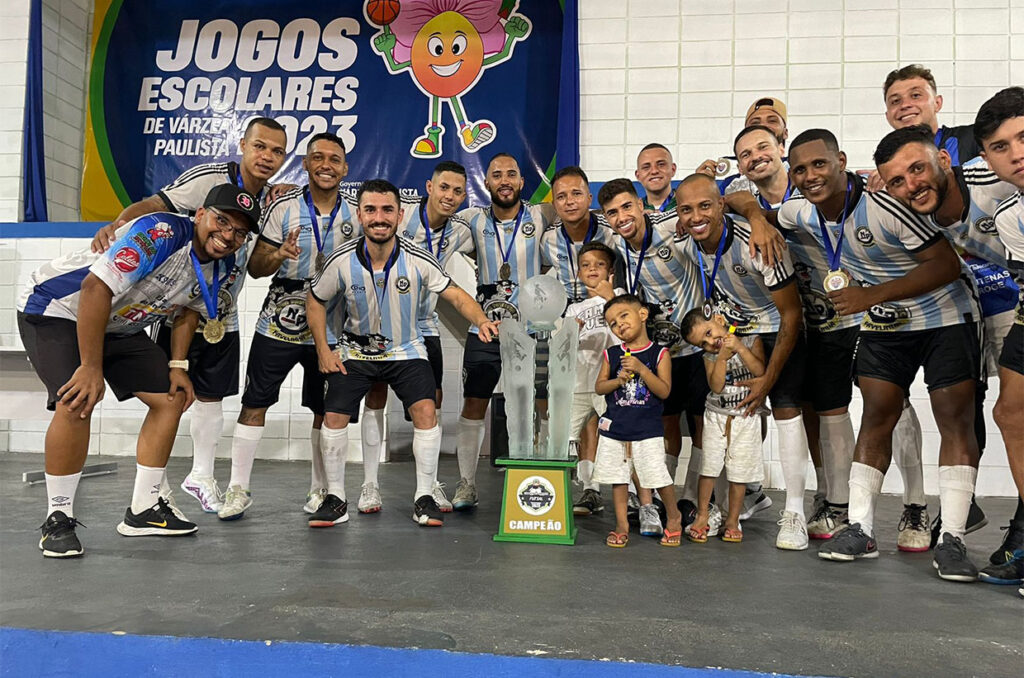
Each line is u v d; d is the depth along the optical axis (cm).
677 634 176
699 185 291
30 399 441
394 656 162
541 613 190
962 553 241
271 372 339
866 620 190
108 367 282
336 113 641
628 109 625
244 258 338
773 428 496
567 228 355
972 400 258
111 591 208
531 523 292
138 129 659
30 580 221
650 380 289
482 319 318
